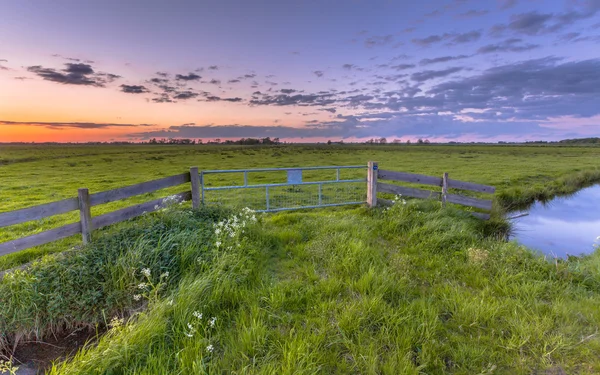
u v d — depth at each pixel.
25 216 3.72
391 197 11.39
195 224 4.70
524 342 2.56
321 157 41.06
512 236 7.37
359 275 3.76
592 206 11.50
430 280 3.78
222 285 3.22
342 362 2.35
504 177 18.19
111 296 3.06
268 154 48.47
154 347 2.42
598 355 2.47
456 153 46.84
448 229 5.68
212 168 28.81
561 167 23.69
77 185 17.33
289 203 10.19
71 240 5.86
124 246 3.84
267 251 4.59
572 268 4.25
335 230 5.43
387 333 2.66
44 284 3.08
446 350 2.52
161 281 3.35
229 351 2.47
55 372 2.22
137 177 21.48
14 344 2.86
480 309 3.02
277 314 2.98
